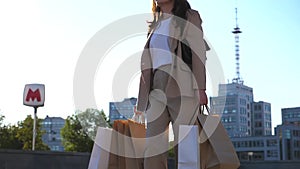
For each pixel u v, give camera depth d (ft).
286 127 415.85
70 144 103.55
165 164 14.26
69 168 21.35
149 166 14.03
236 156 14.11
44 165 20.68
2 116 158.51
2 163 19.52
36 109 34.30
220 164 13.80
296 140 418.10
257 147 412.16
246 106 473.26
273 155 406.82
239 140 414.00
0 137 156.87
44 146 160.97
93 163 14.51
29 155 20.29
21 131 156.87
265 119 530.27
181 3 14.28
